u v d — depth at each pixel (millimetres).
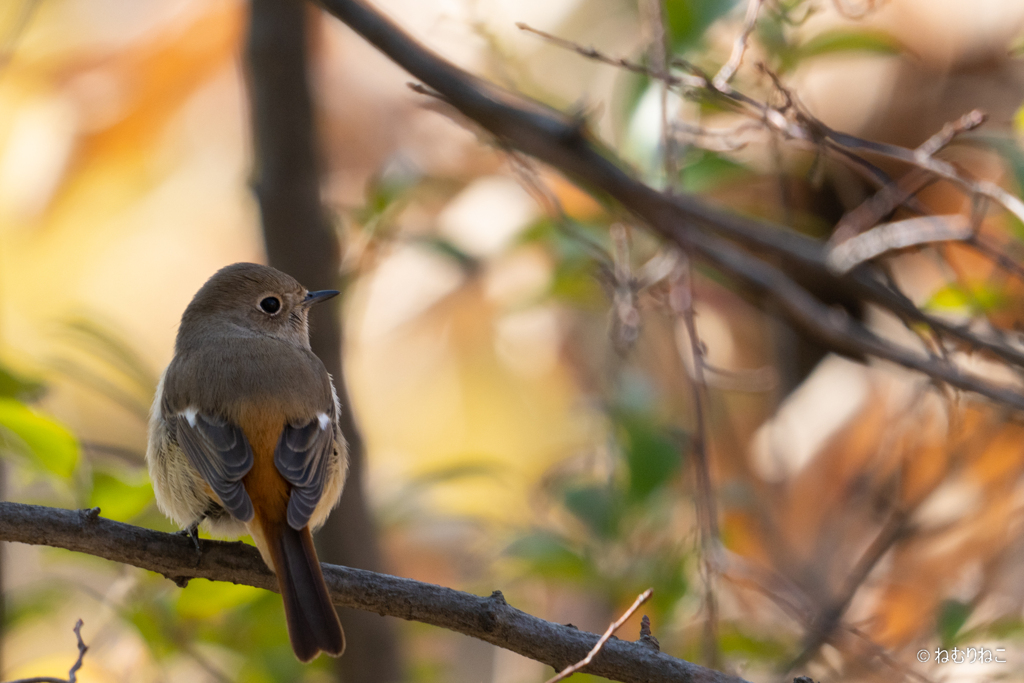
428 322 14805
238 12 14172
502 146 8844
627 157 10000
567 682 9297
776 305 10273
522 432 15242
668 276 9617
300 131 9898
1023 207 8344
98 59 14312
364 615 10375
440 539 12875
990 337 9367
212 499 7918
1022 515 10898
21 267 15094
